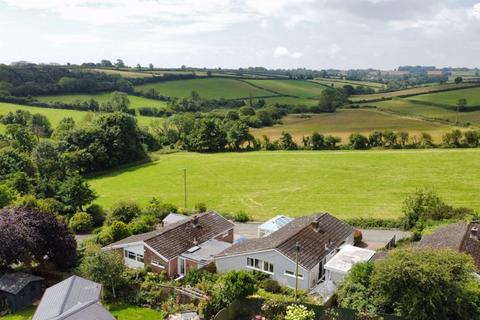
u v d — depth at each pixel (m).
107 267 37.69
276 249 38.41
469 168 91.31
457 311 27.80
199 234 47.44
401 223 58.31
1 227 41.41
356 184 85.31
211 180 94.38
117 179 100.25
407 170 92.81
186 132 139.88
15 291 38.34
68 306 30.39
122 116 117.25
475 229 39.47
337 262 38.19
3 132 124.88
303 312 30.05
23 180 75.31
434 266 28.22
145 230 57.50
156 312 35.53
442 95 184.62
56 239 43.50
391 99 195.00
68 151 106.12
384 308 30.14
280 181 90.81
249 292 34.50
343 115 167.62
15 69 181.12
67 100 170.00
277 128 149.25
